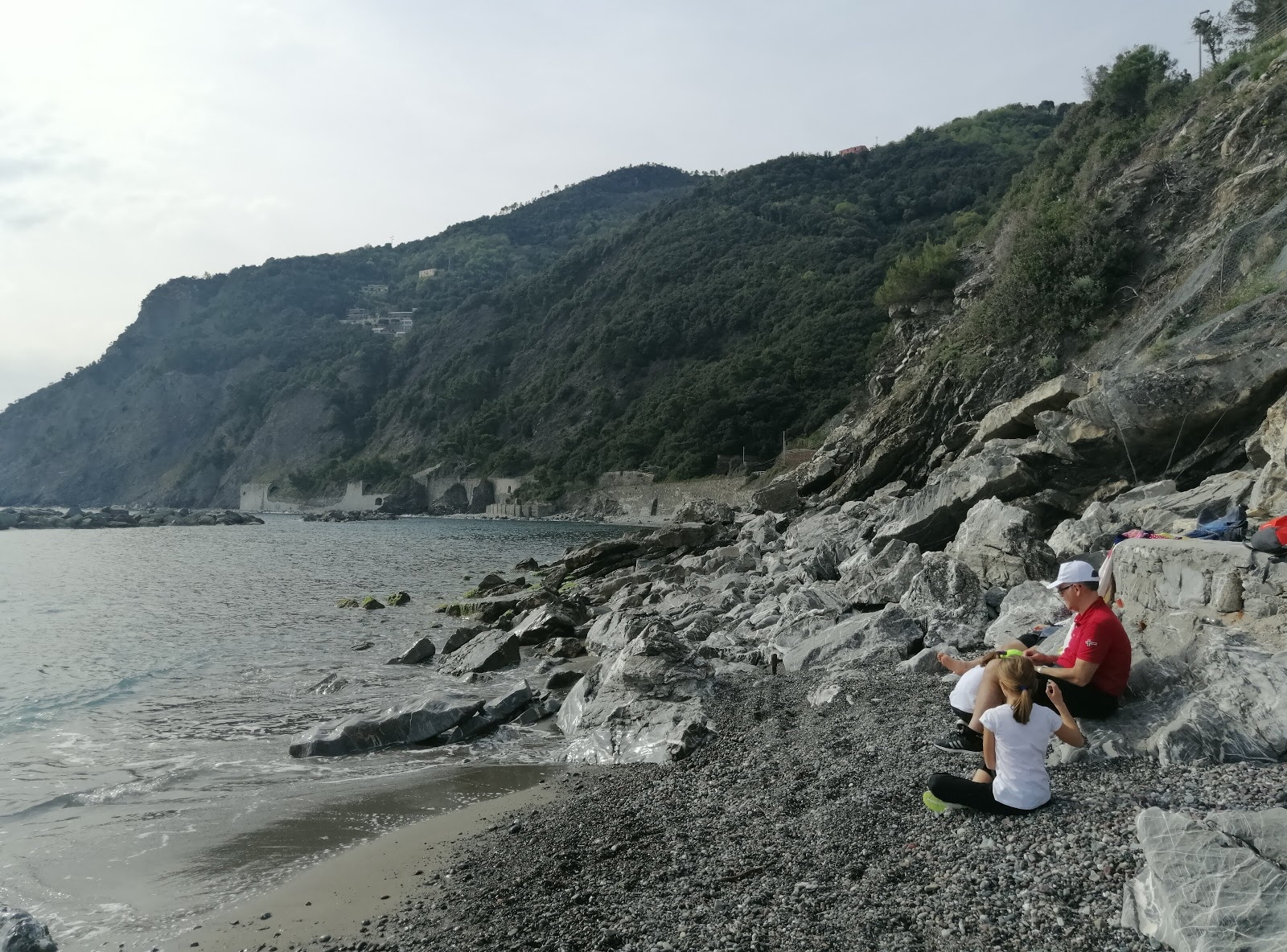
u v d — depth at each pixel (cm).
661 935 515
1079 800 571
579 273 18600
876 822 629
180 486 19450
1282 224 2336
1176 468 2022
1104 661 678
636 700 1205
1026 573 1463
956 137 16925
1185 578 805
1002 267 4259
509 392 16162
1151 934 400
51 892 737
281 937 631
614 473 11038
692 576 2689
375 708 1474
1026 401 2534
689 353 13475
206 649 2139
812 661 1333
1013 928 437
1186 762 603
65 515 11369
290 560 5184
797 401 10069
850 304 11294
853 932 466
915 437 4122
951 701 741
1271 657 661
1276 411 1438
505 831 827
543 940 547
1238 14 4322
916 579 1483
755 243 15175
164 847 835
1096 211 3494
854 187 16312
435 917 632
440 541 7069
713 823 728
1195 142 3372
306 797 984
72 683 1736
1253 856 402
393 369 19738
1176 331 2439
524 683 1398
